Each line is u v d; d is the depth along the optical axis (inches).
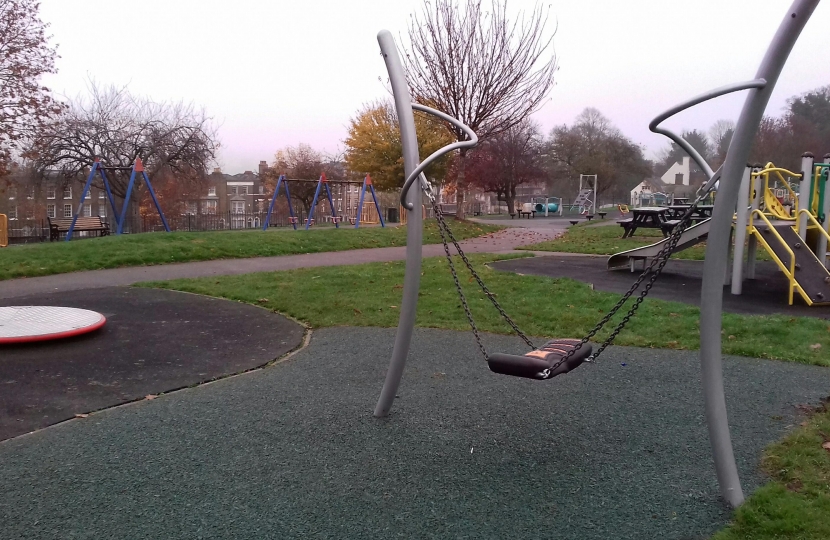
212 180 2068.2
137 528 111.8
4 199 1489.9
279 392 190.4
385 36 162.2
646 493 126.1
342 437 155.0
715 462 124.1
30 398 181.3
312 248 603.5
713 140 2092.8
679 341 248.4
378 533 110.4
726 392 189.8
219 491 126.1
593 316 289.7
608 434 157.9
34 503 120.9
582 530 111.9
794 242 350.6
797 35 110.2
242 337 257.6
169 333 261.0
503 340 255.4
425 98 836.6
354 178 1679.4
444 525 113.4
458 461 141.4
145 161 1427.2
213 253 530.9
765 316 284.8
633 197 2389.3
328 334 267.3
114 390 189.9
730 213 121.6
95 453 144.6
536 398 185.6
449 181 1598.2
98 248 500.7
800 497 120.9
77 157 1350.9
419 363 222.5
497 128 853.8
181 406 177.5
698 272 442.0
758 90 114.8
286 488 127.6
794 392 189.0
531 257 546.6
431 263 486.0
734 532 109.7
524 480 132.0
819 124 1851.6
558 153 2375.7
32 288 363.6
